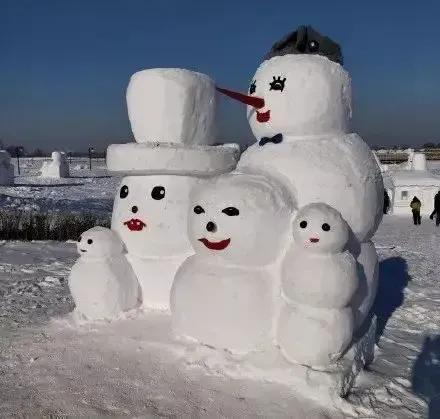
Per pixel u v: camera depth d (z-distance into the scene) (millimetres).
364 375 4809
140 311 5801
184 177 5758
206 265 4891
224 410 4023
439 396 4574
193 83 5723
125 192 5906
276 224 4680
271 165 4996
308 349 4379
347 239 4523
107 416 3910
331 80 5090
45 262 10328
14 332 5652
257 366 4484
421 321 6945
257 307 4629
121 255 5816
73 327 5562
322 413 4031
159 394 4234
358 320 5082
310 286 4359
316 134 5137
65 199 24406
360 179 4949
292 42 5418
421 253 12641
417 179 23188
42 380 4473
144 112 5727
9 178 32219
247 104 5320
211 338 4758
